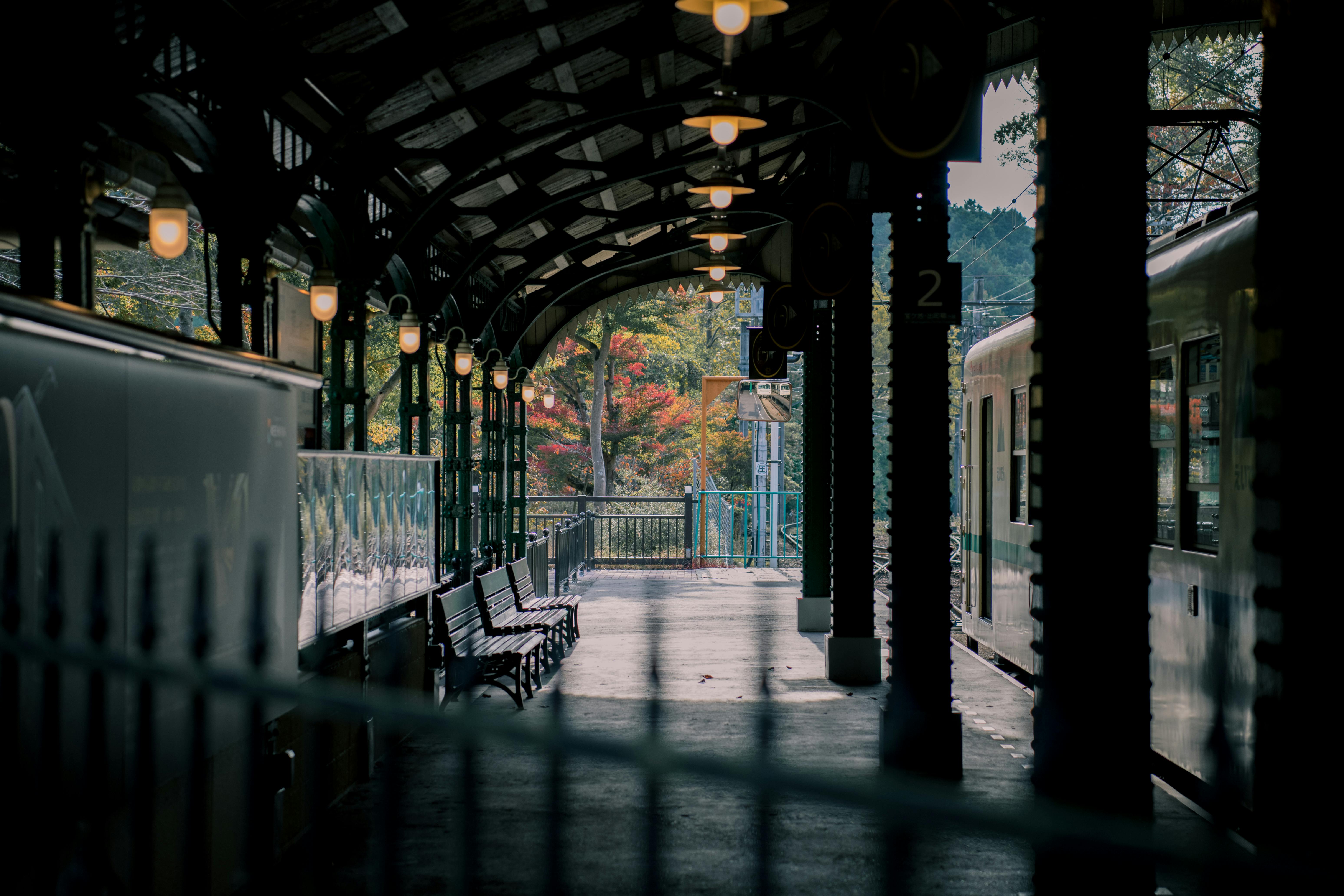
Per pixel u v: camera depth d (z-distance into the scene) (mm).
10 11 4965
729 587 20250
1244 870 1844
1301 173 3344
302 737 5922
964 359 14039
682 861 5777
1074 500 4254
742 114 7277
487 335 15297
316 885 4414
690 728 8922
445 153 8805
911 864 5738
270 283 6902
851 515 11117
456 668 9516
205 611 3893
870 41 5766
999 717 9695
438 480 9469
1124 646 4211
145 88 5492
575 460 44625
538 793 7008
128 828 3801
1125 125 4227
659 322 44562
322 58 7062
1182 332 7293
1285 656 3340
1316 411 3293
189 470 4328
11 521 3141
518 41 8688
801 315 14070
